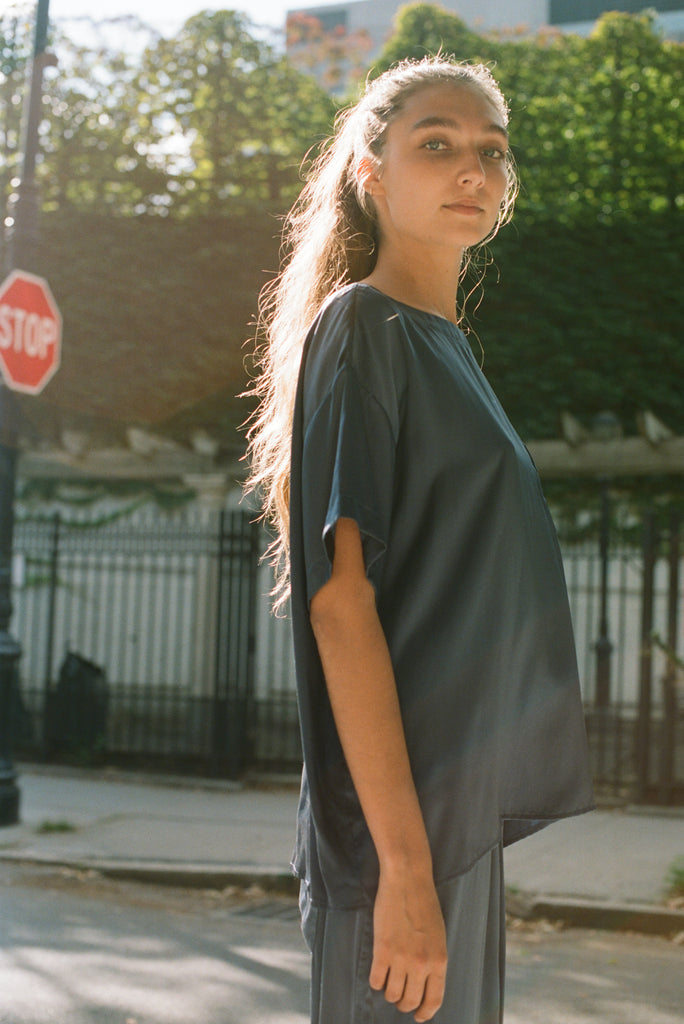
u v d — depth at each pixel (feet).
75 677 34.37
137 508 46.93
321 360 4.10
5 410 26.32
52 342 26.04
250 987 14.60
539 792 4.11
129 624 46.85
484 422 4.13
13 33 46.73
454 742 3.89
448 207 4.30
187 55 46.11
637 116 44.52
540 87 45.91
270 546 5.35
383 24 95.76
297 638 3.95
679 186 43.57
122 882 21.29
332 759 3.98
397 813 3.59
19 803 25.49
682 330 41.81
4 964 15.30
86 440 38.78
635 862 22.00
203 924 18.22
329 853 3.91
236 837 24.23
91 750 33.76
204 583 36.70
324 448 3.92
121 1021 13.08
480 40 47.75
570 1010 14.11
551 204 43.57
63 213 45.14
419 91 4.40
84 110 46.55
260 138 45.98
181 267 43.98
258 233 43.93
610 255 42.39
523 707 4.07
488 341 42.55
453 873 3.82
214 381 43.42
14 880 20.90
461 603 3.96
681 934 18.07
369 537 3.76
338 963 3.88
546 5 85.40
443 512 3.99
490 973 4.21
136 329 44.04
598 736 36.73
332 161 5.06
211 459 38.24
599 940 17.99
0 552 26.32
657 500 41.88
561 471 37.52
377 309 4.16
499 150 4.43
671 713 27.63
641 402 41.78
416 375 4.08
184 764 33.24
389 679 3.70
